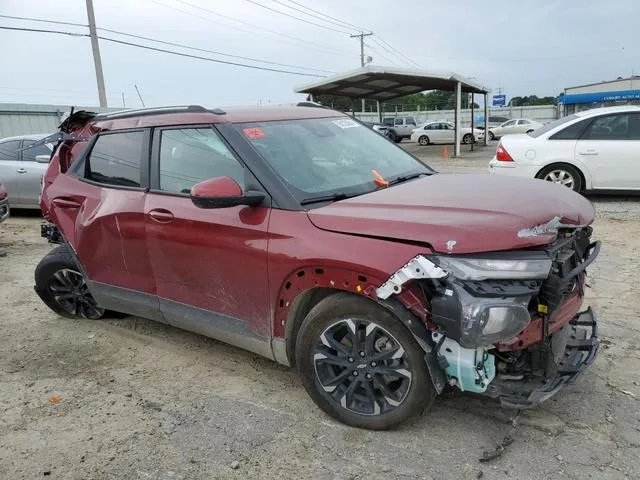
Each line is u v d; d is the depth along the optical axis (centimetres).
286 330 336
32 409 364
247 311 351
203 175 368
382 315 293
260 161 345
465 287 266
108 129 446
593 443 296
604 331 433
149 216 390
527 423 317
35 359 440
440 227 276
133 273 418
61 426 343
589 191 957
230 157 357
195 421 340
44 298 516
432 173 429
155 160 400
